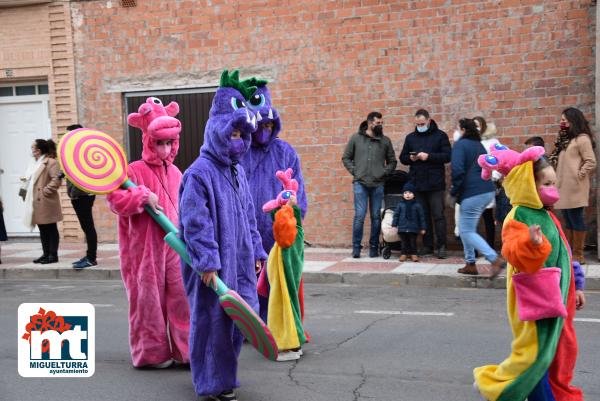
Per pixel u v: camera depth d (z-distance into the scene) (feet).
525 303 12.33
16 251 41.86
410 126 37.47
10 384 17.34
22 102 45.24
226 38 40.40
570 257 13.03
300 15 38.91
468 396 15.76
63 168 16.47
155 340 18.15
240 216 15.80
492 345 19.95
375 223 35.40
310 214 39.50
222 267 15.06
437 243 34.78
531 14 34.94
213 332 14.94
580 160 30.94
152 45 41.81
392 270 31.76
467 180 28.89
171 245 15.21
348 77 38.32
